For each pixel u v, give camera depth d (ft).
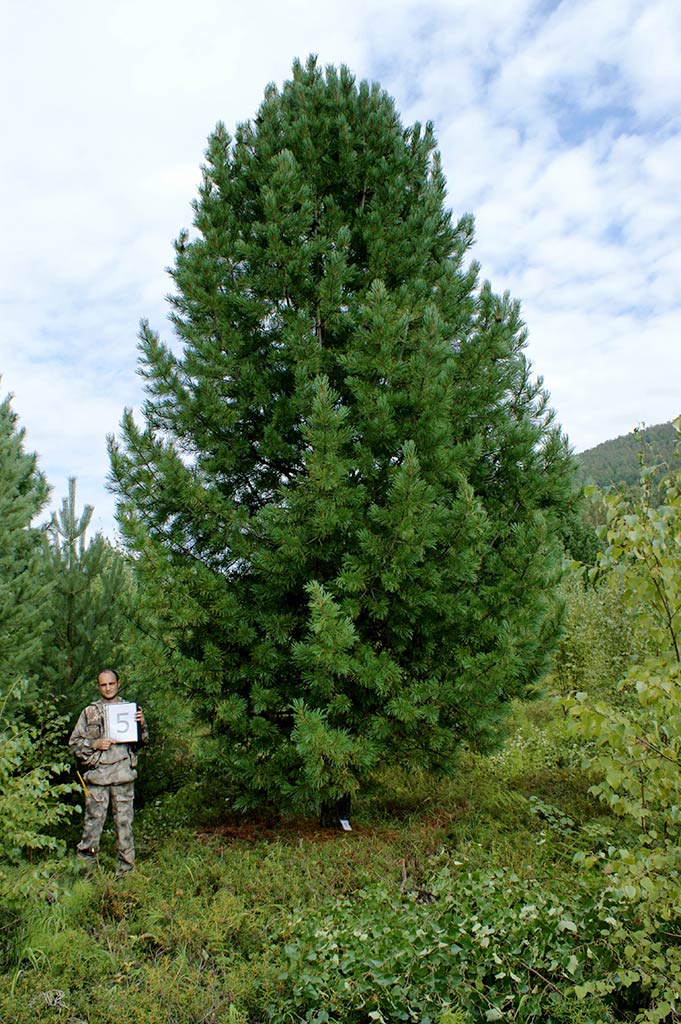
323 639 18.12
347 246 22.09
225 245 22.39
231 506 21.58
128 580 25.99
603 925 11.93
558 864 16.55
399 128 25.62
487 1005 11.46
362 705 21.12
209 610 20.94
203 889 16.90
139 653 20.74
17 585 21.57
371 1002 11.39
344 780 19.57
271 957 13.83
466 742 22.80
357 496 20.06
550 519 22.93
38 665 23.00
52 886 14.07
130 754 19.99
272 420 22.11
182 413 21.90
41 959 13.43
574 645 28.53
